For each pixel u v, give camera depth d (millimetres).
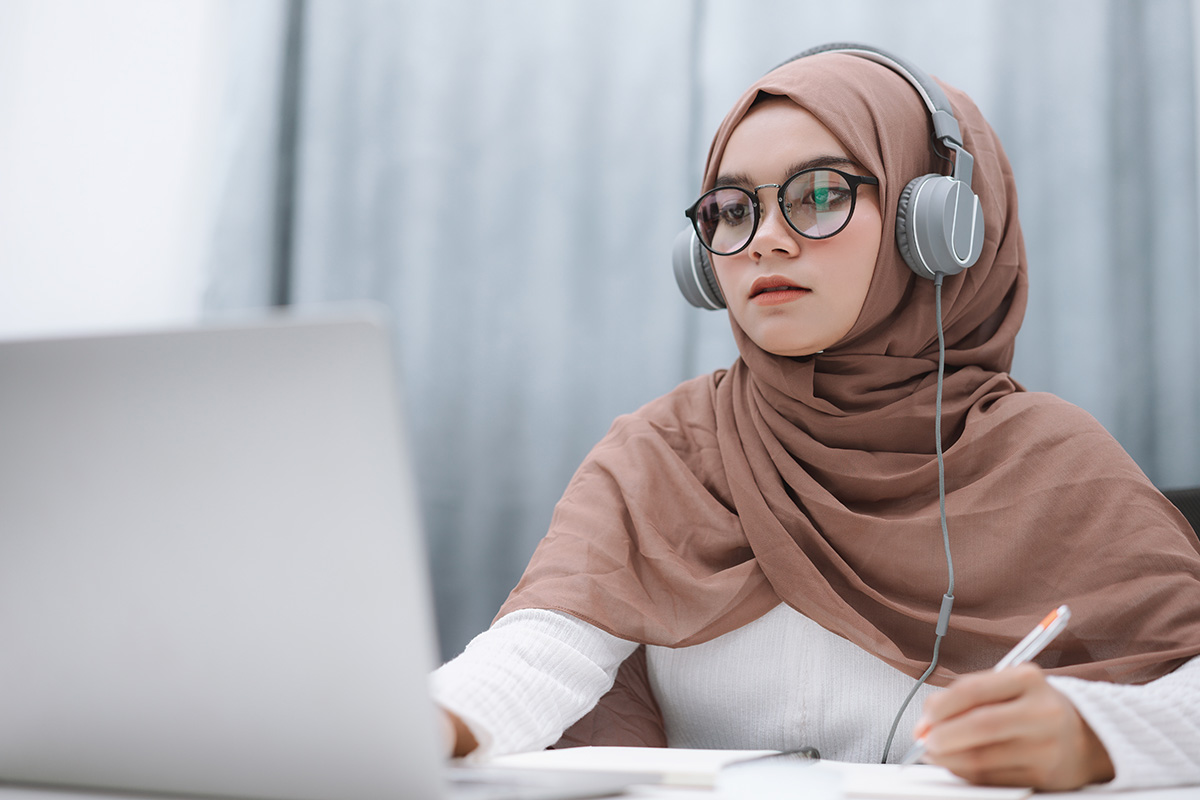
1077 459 859
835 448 945
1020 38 1602
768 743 870
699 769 547
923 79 987
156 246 1879
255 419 435
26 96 1882
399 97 1841
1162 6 1555
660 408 1070
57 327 1866
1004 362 1028
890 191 910
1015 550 837
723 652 894
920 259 907
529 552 1736
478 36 1837
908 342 963
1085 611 783
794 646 878
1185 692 614
